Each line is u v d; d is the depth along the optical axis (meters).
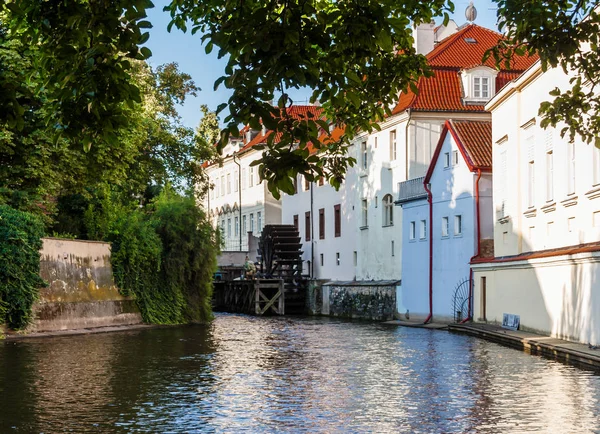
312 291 64.69
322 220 68.38
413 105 52.38
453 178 44.91
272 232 67.56
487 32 57.38
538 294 32.16
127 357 24.81
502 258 37.81
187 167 53.94
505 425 13.64
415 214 49.69
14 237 32.84
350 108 14.41
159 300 44.00
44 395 17.05
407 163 52.62
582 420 14.02
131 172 48.94
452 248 44.91
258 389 18.02
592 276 25.83
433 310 46.97
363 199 59.91
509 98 38.94
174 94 54.25
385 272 55.72
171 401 16.34
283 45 9.16
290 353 26.69
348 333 37.81
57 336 33.84
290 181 9.34
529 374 20.33
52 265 35.94
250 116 9.25
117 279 41.22
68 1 9.45
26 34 9.86
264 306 65.44
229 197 94.88
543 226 34.25
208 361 23.88
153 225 44.75
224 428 13.61
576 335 27.61
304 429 13.48
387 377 20.08
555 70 32.41
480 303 41.28
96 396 16.92
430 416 14.55
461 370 21.38
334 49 10.39
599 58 14.77
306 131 9.36
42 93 22.58
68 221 43.06
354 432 13.22
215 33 9.47
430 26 58.66
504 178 40.00
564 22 13.80
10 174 34.31
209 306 48.38
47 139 32.88
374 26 10.20
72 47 9.59
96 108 9.74
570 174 31.05
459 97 53.16
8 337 32.31
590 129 15.91
